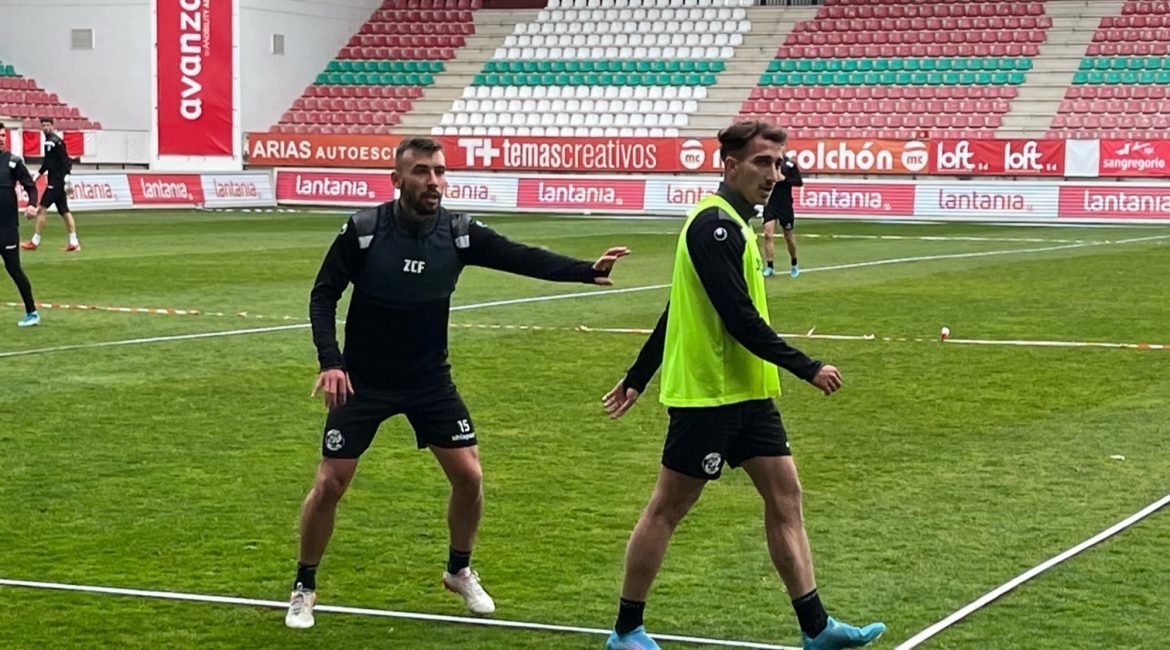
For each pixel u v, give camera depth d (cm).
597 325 1959
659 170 4750
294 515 1012
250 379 1534
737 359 707
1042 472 1135
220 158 4884
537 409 1392
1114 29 5050
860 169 4631
